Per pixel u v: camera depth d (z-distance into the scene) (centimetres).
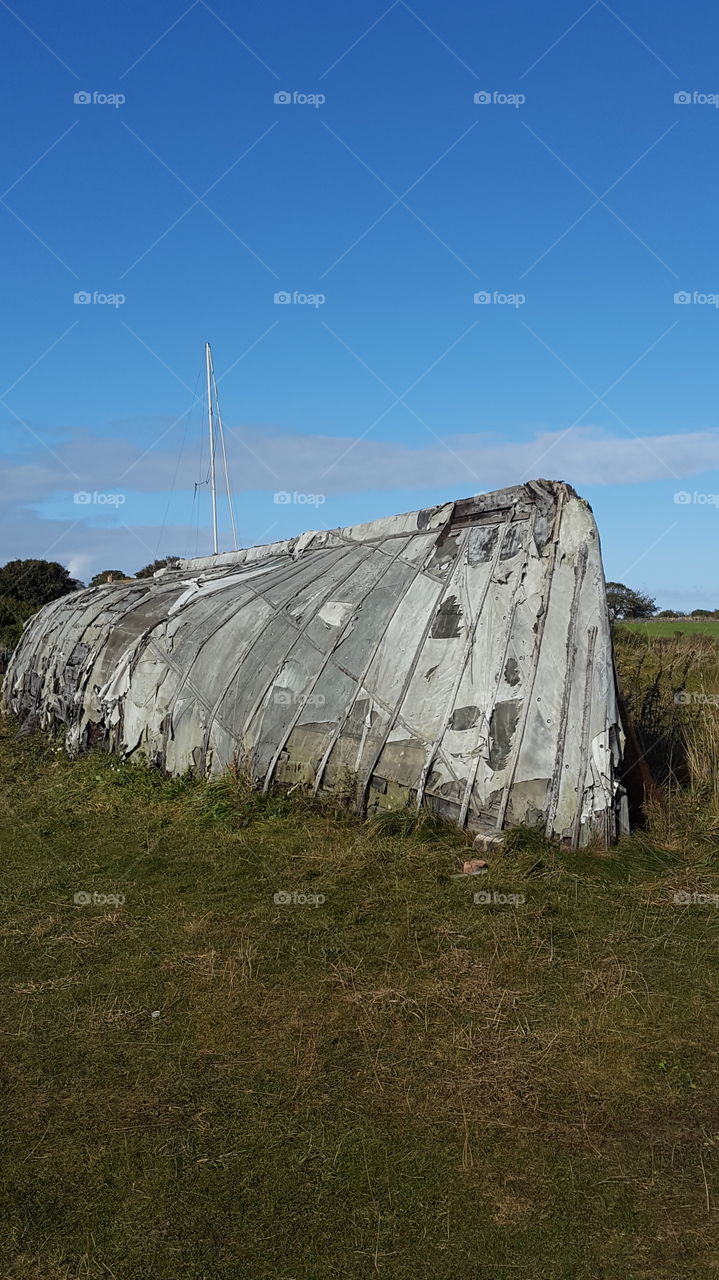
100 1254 348
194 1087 454
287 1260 344
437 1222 362
